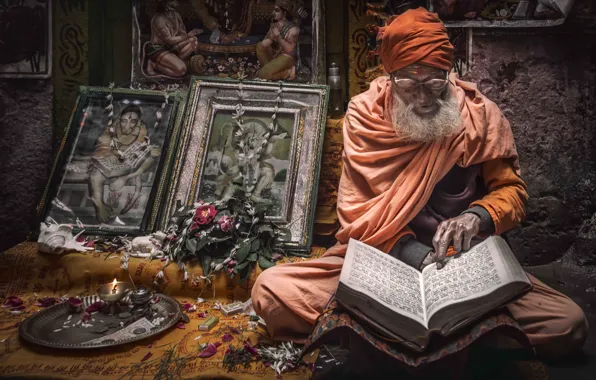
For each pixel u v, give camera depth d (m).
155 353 2.54
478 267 2.13
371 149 2.72
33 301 3.11
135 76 4.22
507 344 2.50
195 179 3.62
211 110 3.80
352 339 2.25
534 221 4.03
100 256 3.24
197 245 3.15
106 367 2.40
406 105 2.58
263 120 3.77
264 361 2.45
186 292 3.18
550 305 2.48
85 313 2.88
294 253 3.36
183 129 3.75
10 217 4.21
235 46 4.15
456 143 2.58
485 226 2.41
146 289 2.95
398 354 1.97
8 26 4.02
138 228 3.51
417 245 2.47
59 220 3.52
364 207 2.62
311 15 4.06
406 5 3.93
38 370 2.35
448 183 2.68
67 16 4.10
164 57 4.16
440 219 2.63
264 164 3.65
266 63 4.13
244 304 3.06
